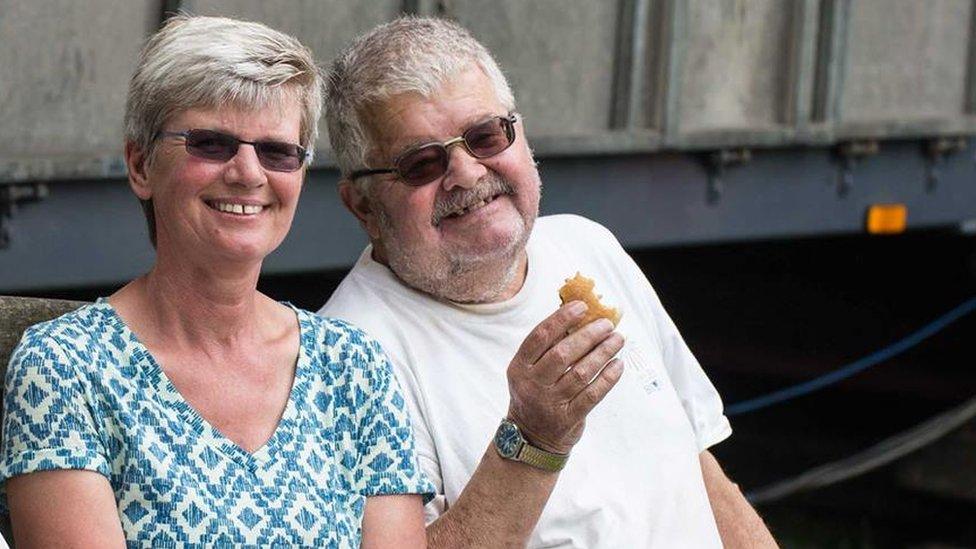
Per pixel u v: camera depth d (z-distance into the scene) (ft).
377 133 15.14
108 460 12.19
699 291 43.47
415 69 15.01
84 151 23.09
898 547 39.99
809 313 45.39
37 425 12.03
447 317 15.39
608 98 28.78
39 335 12.35
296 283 31.27
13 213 22.41
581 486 15.12
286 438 12.75
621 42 28.68
